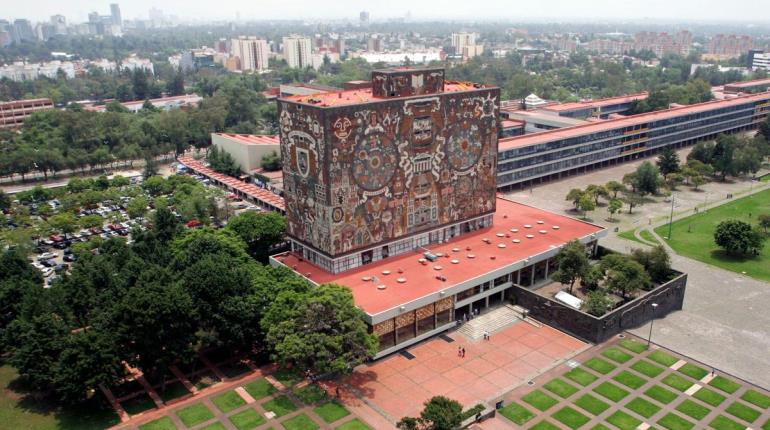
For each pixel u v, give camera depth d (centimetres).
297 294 11388
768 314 13750
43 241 18512
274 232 15812
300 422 10012
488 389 10962
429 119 14050
